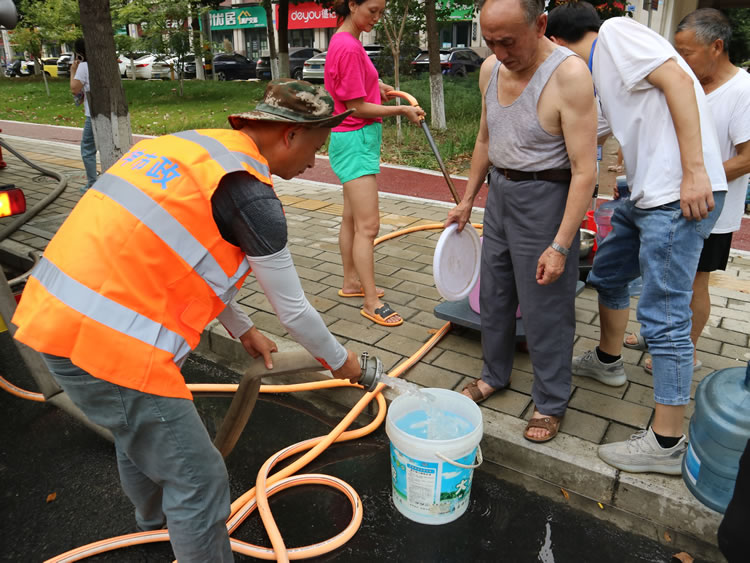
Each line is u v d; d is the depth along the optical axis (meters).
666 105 2.39
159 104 17.59
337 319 3.99
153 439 1.75
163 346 1.67
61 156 9.48
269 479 2.61
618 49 2.42
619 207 2.86
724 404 2.13
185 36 18.88
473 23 34.81
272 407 3.29
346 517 2.49
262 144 1.84
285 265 1.76
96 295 1.60
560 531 2.41
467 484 2.41
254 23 39.81
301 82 1.82
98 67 4.92
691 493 2.37
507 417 2.92
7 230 5.19
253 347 2.26
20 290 4.02
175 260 1.65
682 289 2.45
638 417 2.92
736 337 3.76
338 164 3.71
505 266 2.80
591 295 4.43
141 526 2.37
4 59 38.12
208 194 1.64
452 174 8.88
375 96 3.69
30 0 22.45
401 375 3.32
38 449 2.93
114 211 1.64
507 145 2.53
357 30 3.50
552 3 7.90
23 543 2.35
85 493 2.63
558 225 2.52
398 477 2.41
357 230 3.83
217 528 1.91
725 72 2.87
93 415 1.75
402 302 4.27
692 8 16.69
